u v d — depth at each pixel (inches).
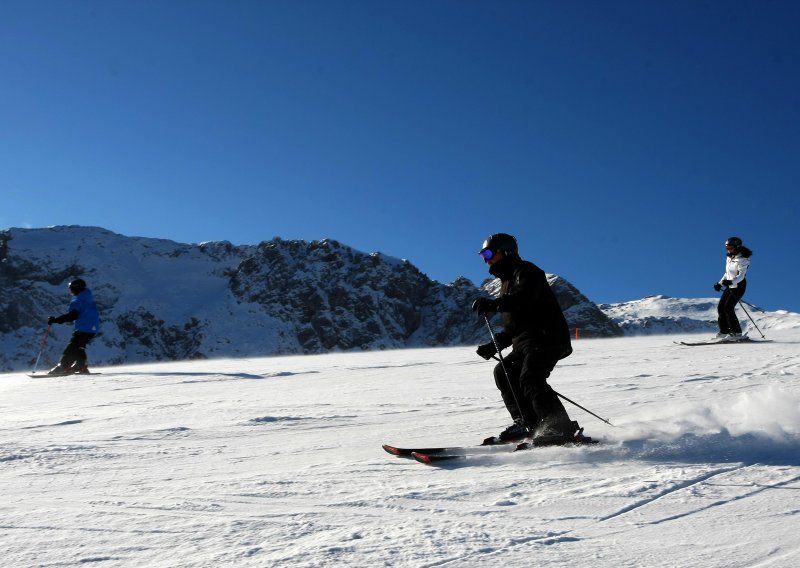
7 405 285.9
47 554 82.0
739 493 105.3
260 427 191.6
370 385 317.4
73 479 129.3
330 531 88.9
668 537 85.0
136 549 83.4
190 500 108.3
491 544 82.4
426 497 107.4
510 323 163.5
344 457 145.9
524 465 131.9
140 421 213.3
